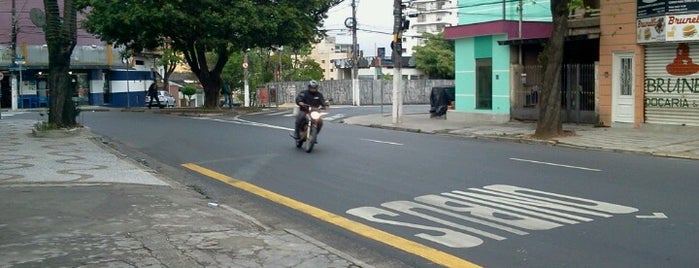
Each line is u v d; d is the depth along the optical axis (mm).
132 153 15414
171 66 54281
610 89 20172
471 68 25391
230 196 10070
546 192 9758
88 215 8023
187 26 31891
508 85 23672
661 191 9719
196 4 31359
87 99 46562
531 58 23688
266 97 46406
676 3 17750
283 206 9211
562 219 8000
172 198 9375
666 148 15250
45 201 8883
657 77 18969
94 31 33844
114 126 22859
